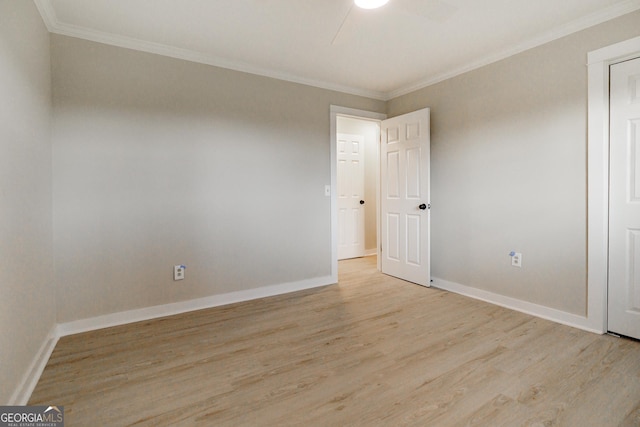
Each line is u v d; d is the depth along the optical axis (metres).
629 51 2.14
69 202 2.40
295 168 3.45
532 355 2.05
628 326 2.26
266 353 2.11
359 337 2.34
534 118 2.66
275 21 2.35
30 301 1.79
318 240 3.63
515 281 2.85
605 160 2.29
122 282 2.60
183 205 2.84
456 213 3.32
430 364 1.96
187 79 2.84
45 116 2.18
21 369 1.64
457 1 2.11
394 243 3.97
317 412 1.54
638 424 1.43
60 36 2.36
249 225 3.19
